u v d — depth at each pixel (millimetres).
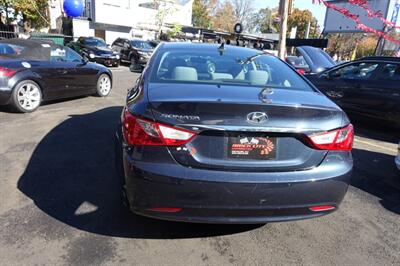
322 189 2436
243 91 2648
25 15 21109
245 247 2707
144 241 2719
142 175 2299
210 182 2268
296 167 2412
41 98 7004
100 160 4316
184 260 2520
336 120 2506
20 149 4602
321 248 2740
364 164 4785
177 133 2283
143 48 19000
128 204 2553
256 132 2326
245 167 2338
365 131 6852
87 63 8289
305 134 2395
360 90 6891
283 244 2768
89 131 5562
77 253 2533
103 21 29500
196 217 2359
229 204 2322
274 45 20250
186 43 3857
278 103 2398
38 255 2482
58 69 7273
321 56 10023
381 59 6734
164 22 33438
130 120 2408
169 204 2326
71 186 3576
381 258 2652
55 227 2836
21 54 6855
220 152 2336
